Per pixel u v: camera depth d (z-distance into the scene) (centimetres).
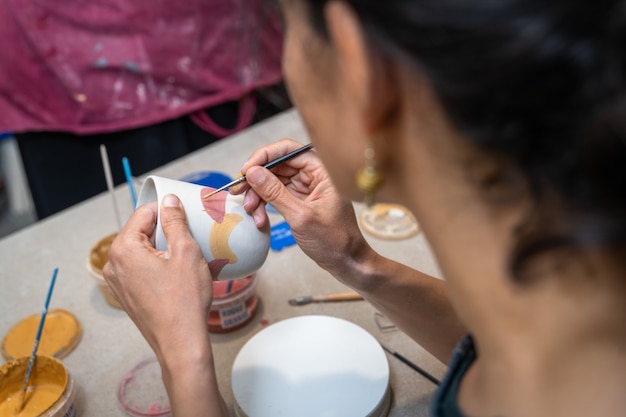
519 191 40
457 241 46
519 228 41
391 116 44
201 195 81
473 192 43
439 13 35
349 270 82
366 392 84
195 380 65
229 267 81
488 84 35
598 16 33
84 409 91
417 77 39
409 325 84
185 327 68
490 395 49
